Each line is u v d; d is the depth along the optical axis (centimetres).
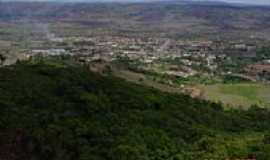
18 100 8162
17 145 7100
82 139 7431
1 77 9106
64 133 7469
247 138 8919
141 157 7275
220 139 8562
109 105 8881
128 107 9200
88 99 8744
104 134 7650
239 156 7731
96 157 7106
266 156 7694
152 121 8738
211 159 7538
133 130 8019
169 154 7575
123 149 7294
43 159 7075
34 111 7925
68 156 7119
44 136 7288
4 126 7306
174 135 8400
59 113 8081
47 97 8562
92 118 8219
